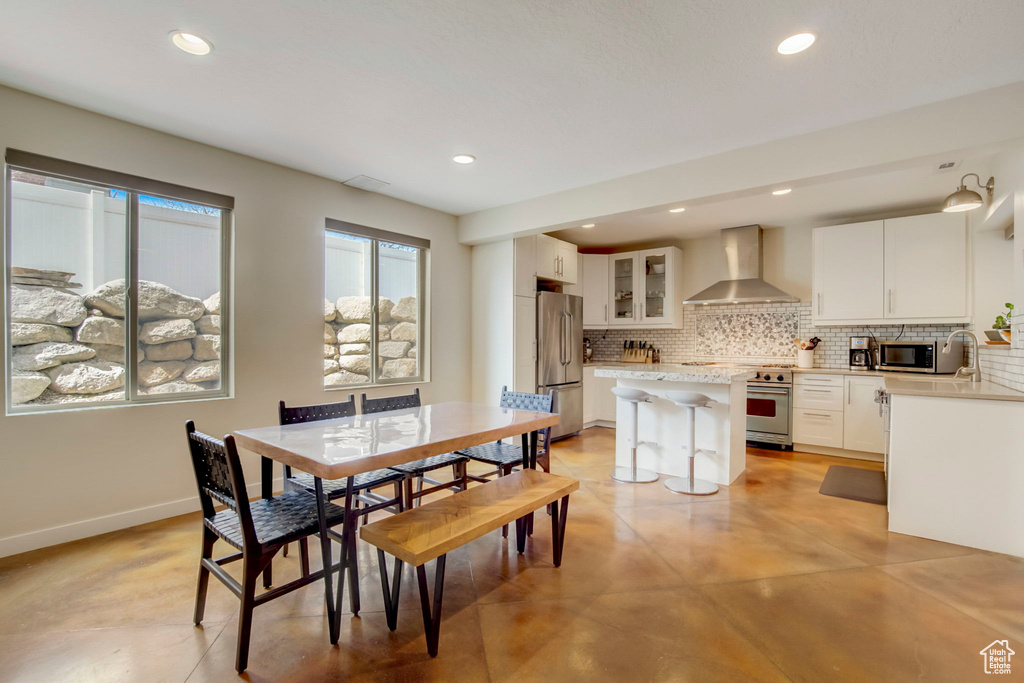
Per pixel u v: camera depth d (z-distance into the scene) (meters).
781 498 3.32
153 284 2.88
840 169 2.74
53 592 2.05
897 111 2.58
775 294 4.86
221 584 2.13
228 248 3.18
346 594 2.06
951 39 1.93
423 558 1.57
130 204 2.78
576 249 5.70
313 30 1.91
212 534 1.83
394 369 4.27
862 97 2.42
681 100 2.47
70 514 2.54
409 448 1.82
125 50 2.04
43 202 2.52
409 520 1.83
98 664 1.60
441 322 4.61
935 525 2.62
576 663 1.62
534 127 2.79
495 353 4.76
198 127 2.79
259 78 2.27
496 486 2.26
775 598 2.03
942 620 1.87
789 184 2.98
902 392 2.70
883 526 2.82
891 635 1.77
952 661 1.63
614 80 2.28
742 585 2.14
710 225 5.16
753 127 2.78
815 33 1.92
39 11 1.78
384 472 2.57
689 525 2.84
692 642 1.73
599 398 6.14
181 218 2.99
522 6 1.76
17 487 2.40
